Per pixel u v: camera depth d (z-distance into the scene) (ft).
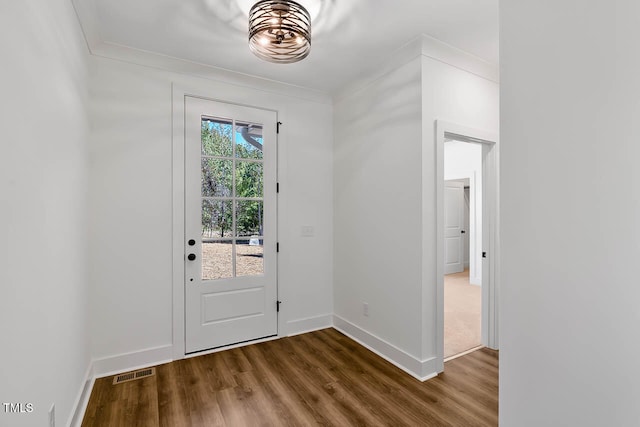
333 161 11.16
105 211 7.66
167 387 7.07
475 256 17.10
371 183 9.23
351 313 10.13
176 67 8.51
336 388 7.04
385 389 7.00
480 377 7.52
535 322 3.70
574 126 3.34
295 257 10.44
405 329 7.97
